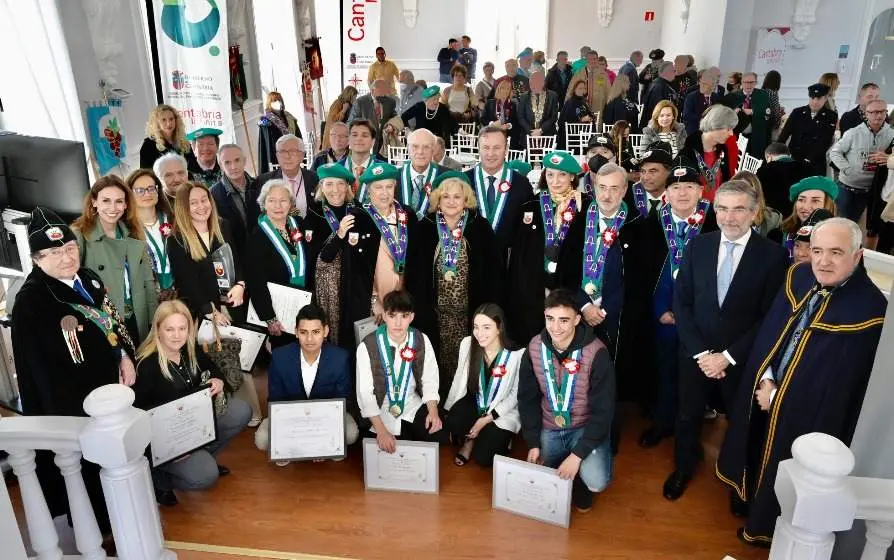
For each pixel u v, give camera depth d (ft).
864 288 8.00
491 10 49.11
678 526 9.82
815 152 22.53
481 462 11.03
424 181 13.94
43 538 7.49
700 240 10.02
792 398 8.35
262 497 10.41
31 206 11.35
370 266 11.91
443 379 12.32
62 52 15.57
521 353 10.84
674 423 11.73
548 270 11.78
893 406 6.83
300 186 15.16
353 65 33.99
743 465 9.41
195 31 19.52
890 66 31.76
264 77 31.89
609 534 9.64
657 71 37.58
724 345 9.77
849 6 32.19
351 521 9.86
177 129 15.62
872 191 18.62
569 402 9.97
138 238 10.73
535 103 27.20
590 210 11.50
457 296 11.84
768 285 9.54
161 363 9.66
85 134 16.93
